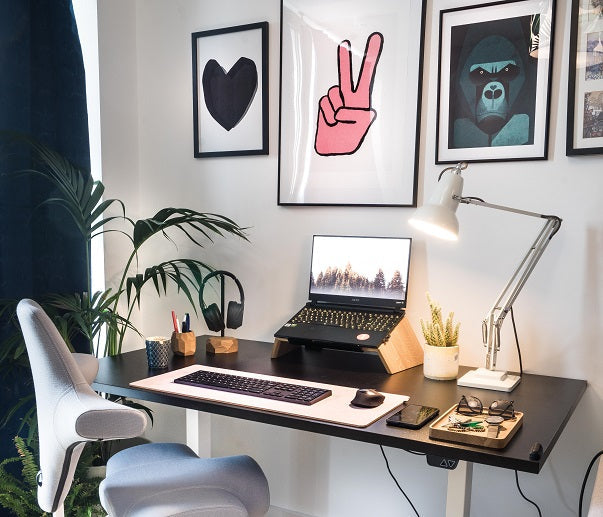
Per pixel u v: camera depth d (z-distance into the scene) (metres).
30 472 2.04
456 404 1.57
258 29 2.35
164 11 2.55
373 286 2.10
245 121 2.40
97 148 2.48
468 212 2.04
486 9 1.97
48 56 2.32
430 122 2.09
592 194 1.87
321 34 2.23
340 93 2.21
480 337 2.04
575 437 1.92
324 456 2.34
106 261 2.52
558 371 1.94
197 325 2.55
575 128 1.86
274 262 2.39
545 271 1.94
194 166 2.54
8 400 2.19
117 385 1.75
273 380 1.79
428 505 2.17
